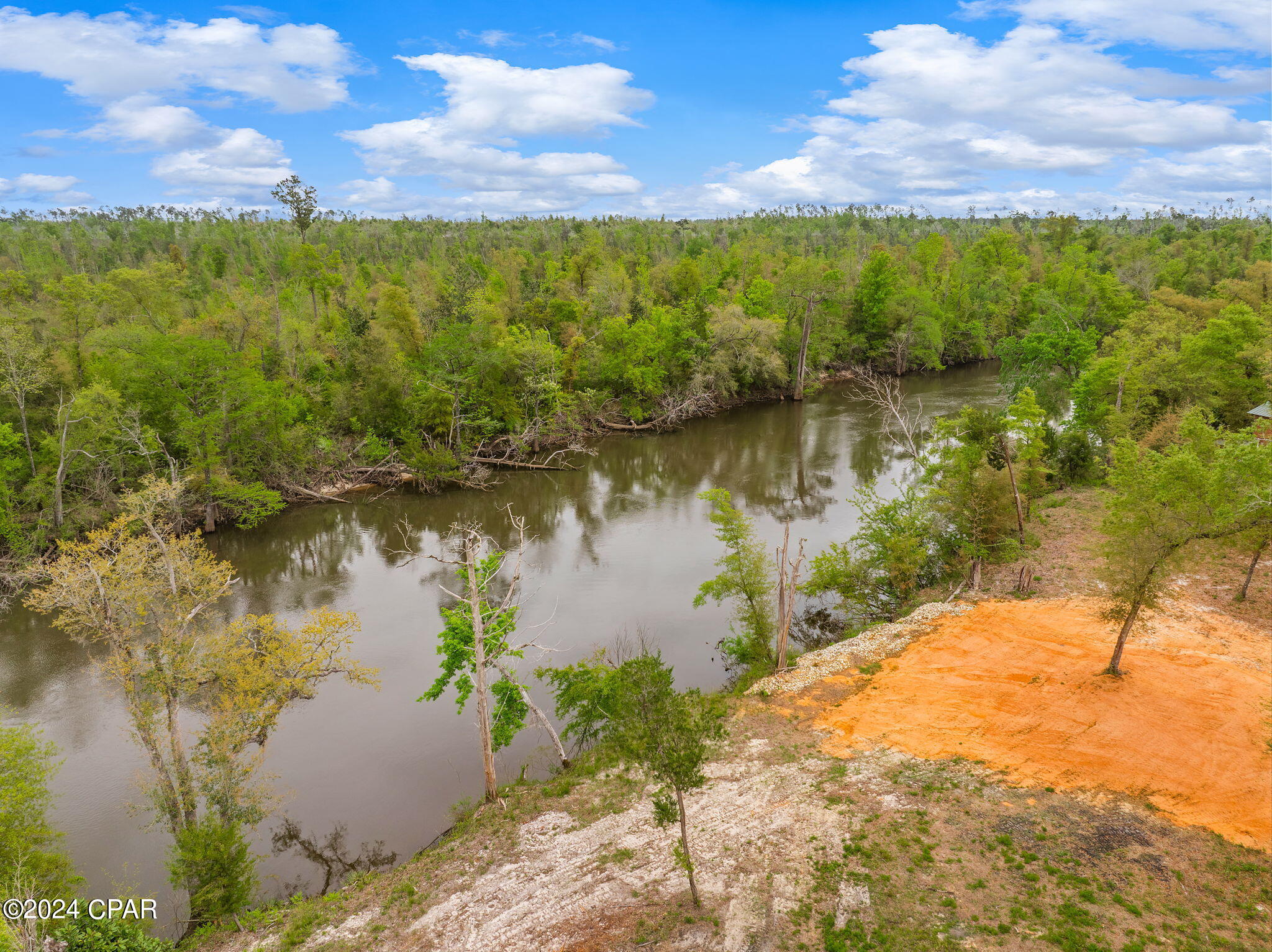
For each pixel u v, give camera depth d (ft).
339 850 73.82
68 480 152.25
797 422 272.31
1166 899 52.49
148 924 64.95
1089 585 111.04
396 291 235.20
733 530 108.99
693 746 48.75
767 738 81.82
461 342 214.28
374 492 198.08
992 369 362.94
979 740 75.61
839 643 105.60
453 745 90.68
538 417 230.07
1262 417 153.79
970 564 119.65
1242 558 114.73
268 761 88.12
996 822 62.39
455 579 143.02
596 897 58.29
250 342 213.66
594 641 115.14
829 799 68.39
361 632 120.37
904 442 233.76
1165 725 73.51
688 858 52.75
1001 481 125.70
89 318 186.60
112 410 154.51
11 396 150.20
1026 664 89.51
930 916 52.11
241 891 65.31
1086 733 73.82
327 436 204.44
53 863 65.87
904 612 114.83
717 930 52.26
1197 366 180.86
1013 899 53.26
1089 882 54.39
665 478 209.87
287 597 134.62
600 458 234.17
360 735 92.84
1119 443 112.78
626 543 158.92
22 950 46.39
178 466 166.71
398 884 64.64
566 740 90.68
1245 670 82.94
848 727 82.02
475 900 60.18
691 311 300.20
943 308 371.15
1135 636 93.45
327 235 552.00
